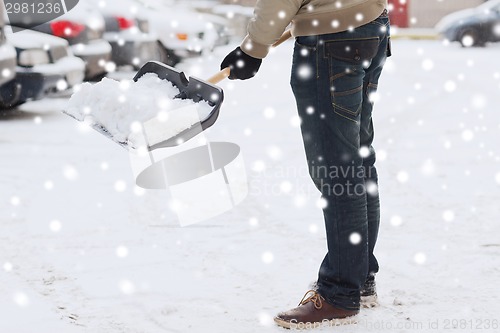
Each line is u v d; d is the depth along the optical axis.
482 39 19.42
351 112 2.74
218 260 3.68
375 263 3.03
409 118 8.22
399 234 4.04
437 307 3.03
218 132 7.37
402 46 20.05
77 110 2.98
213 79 2.83
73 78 8.49
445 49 18.78
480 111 8.68
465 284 3.28
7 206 4.70
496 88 10.81
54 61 8.19
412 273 3.43
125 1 11.74
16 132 7.40
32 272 3.53
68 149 6.56
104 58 9.55
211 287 3.32
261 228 4.22
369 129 2.99
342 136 2.75
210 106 2.80
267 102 9.67
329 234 2.85
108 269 3.57
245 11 20.80
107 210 4.61
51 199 4.88
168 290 3.29
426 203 4.70
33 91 7.96
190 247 3.89
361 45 2.69
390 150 6.46
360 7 2.67
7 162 6.01
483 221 4.27
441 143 6.77
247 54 2.79
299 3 2.66
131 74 11.45
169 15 12.85
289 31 2.99
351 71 2.71
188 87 2.91
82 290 3.30
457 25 19.59
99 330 2.87
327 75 2.71
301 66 2.79
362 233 2.83
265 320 2.90
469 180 5.34
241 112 8.80
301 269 3.53
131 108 2.80
